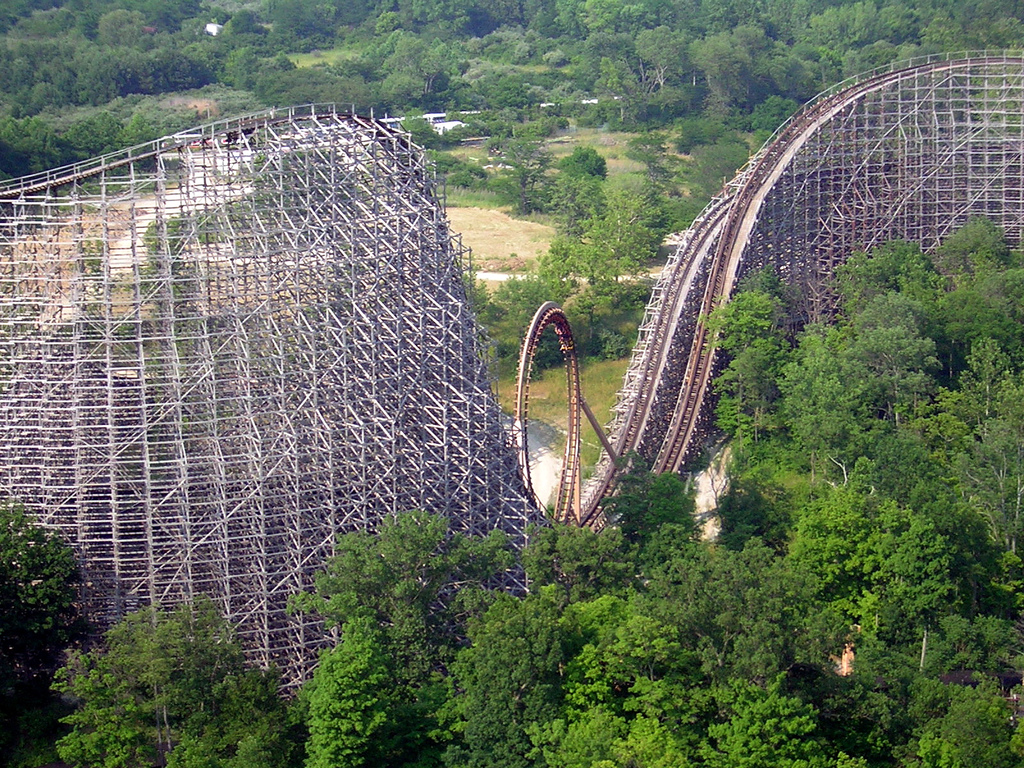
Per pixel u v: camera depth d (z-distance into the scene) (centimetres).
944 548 8006
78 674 7188
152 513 7888
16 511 7612
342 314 8462
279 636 8050
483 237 17012
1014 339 11831
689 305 12438
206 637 7212
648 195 17162
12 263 8206
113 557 7856
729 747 6638
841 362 10875
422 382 8569
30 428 7894
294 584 8012
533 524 8556
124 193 9312
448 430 8769
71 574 7725
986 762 6594
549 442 12556
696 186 18738
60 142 17200
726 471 11144
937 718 6881
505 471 9056
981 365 11075
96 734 6931
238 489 8050
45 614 7506
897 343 10950
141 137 17650
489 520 8719
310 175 8569
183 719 7169
